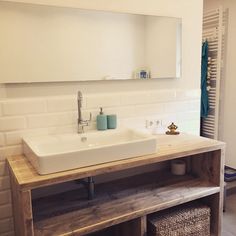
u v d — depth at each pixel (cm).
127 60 180
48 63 156
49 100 159
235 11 279
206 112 305
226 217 222
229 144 302
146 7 182
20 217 123
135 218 150
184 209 169
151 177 189
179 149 154
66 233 125
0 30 142
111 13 171
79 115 162
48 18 153
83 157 124
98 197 160
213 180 176
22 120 153
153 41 187
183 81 207
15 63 147
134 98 188
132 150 137
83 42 164
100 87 175
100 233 186
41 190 164
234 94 288
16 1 144
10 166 132
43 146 145
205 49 296
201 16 205
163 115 202
